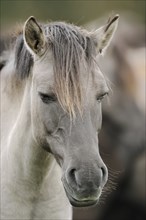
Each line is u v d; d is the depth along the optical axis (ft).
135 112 71.67
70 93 32.32
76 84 32.40
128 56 83.15
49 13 142.61
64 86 32.42
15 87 37.76
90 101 32.71
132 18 123.44
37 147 35.78
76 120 32.45
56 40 33.73
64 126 32.94
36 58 34.60
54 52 33.47
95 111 33.01
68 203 37.99
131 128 70.13
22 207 36.96
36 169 36.40
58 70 32.83
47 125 33.68
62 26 34.53
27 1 140.26
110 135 69.41
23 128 36.47
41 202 36.94
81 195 31.42
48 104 33.37
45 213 37.11
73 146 32.24
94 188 31.40
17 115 37.88
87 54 33.37
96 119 33.09
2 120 39.22
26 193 36.81
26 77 36.14
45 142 34.55
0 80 39.83
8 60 40.01
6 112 38.91
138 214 70.44
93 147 32.14
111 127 69.51
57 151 33.55
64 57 32.94
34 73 34.45
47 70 33.68
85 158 31.73
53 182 36.99
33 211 37.04
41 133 34.42
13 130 37.60
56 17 143.23
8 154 37.52
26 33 34.45
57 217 37.47
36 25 34.22
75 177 31.65
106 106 69.41
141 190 70.33
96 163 31.73
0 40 46.68
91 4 147.02
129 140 69.67
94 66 33.37
